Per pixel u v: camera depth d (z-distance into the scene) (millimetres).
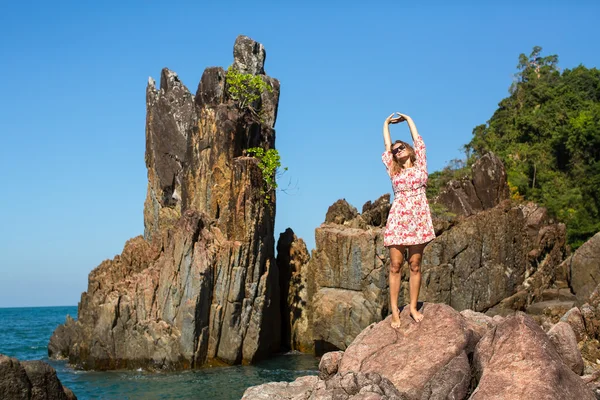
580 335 19484
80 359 39281
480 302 37875
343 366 12344
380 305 38344
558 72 102938
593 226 61031
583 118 79000
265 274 40938
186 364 37250
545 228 40438
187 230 38656
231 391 30594
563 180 75500
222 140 42188
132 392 30812
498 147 88000
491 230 38406
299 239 47562
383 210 42656
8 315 167625
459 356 11719
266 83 46250
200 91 45344
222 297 38750
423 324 12523
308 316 44438
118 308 38281
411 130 12844
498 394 10297
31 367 16875
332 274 40438
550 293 37656
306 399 12094
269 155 42531
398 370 11789
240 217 40500
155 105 48562
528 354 10844
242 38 48781
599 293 21375
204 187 43156
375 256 38969
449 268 37812
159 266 39500
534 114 89938
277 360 40844
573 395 10422
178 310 38000
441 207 41750
